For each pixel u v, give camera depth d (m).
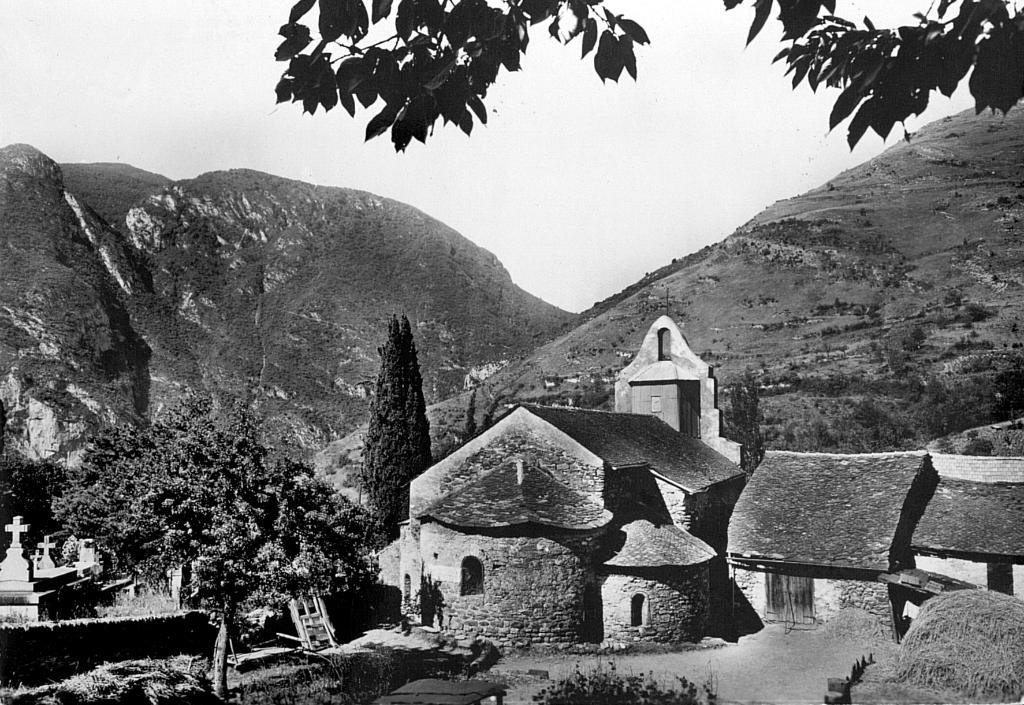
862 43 5.10
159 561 20.39
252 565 20.11
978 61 4.59
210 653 26.02
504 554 26.97
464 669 24.73
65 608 25.00
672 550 28.34
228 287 188.75
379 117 5.53
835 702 19.59
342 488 77.00
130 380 149.62
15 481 44.00
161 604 28.50
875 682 21.17
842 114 5.05
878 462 32.69
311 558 20.66
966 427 65.19
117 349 150.38
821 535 29.56
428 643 27.50
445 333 170.38
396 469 44.09
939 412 67.75
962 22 4.65
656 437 36.97
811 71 5.35
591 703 21.28
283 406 153.12
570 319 176.00
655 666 25.11
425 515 28.28
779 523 30.92
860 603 27.84
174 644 24.62
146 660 17.28
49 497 45.12
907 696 19.89
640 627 27.45
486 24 5.40
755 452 52.69
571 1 5.55
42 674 17.95
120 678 15.07
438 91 5.52
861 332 93.06
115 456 33.62
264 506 20.92
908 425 67.75
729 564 30.53
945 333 86.56
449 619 27.56
